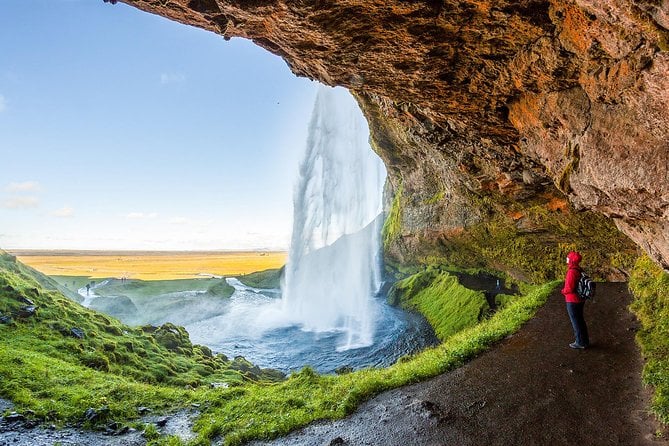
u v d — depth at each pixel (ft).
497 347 35.29
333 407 27.02
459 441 20.81
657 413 20.03
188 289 167.22
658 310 34.78
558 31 20.42
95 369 38.55
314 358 79.51
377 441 21.91
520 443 19.94
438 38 23.04
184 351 54.80
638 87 17.17
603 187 22.44
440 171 73.92
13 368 32.91
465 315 77.00
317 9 20.56
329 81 30.58
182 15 23.95
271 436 24.02
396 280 136.87
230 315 120.37
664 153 17.88
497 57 24.95
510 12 20.36
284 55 29.45
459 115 33.71
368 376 34.60
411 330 87.97
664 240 22.31
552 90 24.97
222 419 28.12
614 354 29.91
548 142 29.35
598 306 43.91
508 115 32.17
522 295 73.00
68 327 45.14
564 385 25.77
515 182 45.57
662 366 24.88
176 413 30.17
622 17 14.25
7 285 48.08
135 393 32.68
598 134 22.03
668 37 13.06
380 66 26.61
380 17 21.21
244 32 25.26
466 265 100.12
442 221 92.43
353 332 96.12
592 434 19.83
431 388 28.17
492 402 24.70
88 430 26.16
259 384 46.26
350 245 157.58
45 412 27.27
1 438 23.73
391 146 101.09
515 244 72.33
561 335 36.04
